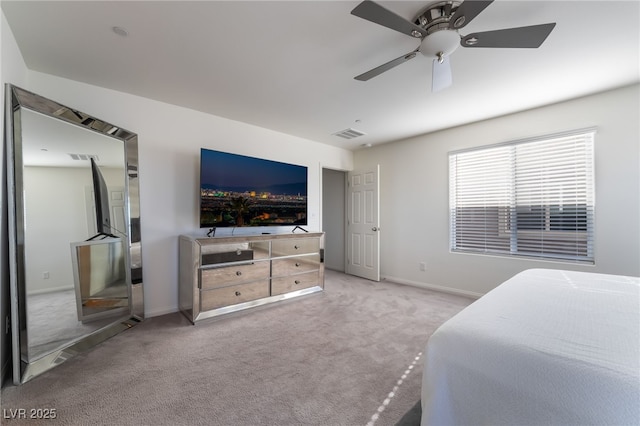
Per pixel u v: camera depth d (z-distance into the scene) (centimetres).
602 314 118
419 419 142
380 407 151
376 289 398
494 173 349
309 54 207
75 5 157
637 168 255
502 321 111
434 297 358
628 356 84
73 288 213
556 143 303
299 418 143
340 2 155
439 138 397
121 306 254
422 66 221
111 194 251
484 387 91
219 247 278
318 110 317
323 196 577
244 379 175
